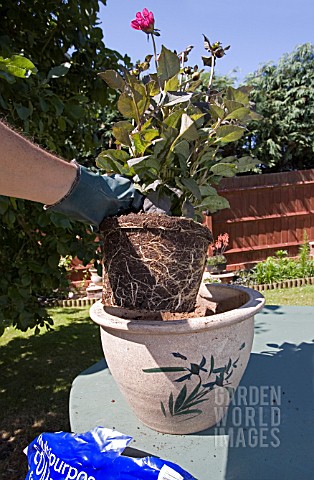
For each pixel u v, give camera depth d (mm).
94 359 2961
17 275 1909
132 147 897
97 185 728
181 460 806
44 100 1617
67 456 728
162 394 809
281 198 5398
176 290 786
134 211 815
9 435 2064
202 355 779
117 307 845
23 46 1999
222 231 5203
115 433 771
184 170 868
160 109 907
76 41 1983
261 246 5379
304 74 5820
